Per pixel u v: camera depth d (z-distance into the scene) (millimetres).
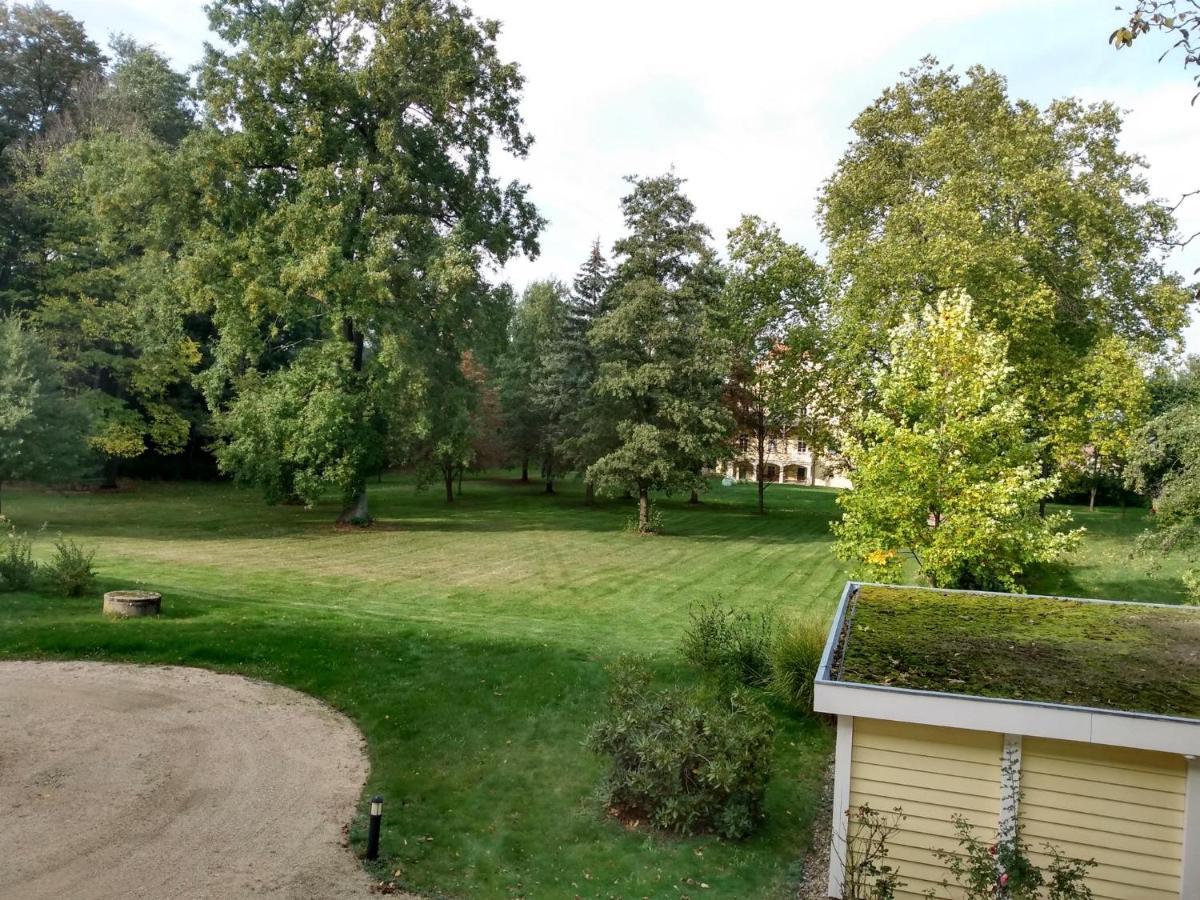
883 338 27891
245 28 30234
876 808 7680
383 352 28578
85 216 33938
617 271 36031
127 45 45312
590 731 10039
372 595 20531
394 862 8070
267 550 27094
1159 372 28656
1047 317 25875
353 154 29641
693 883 8102
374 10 29422
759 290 37625
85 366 36344
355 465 30953
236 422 30172
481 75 31656
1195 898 6832
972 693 7098
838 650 8711
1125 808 7066
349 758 10320
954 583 16750
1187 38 7395
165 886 7207
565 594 22375
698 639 13680
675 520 42438
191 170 28750
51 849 7668
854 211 32906
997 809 7359
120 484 46250
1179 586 22609
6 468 24484
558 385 48188
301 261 28000
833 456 38062
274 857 7871
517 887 7863
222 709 11508
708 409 35000
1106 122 28531
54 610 15305
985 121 30234
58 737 10195
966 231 25188
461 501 49156
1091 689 7270
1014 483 15875
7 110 41188
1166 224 27531
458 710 11914
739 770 9055
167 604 16094
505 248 32500
